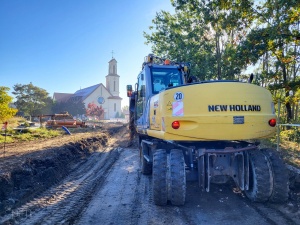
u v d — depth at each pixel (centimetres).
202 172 556
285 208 525
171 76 802
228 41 1842
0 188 643
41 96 6719
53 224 493
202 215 511
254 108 532
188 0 1780
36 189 711
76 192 694
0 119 2242
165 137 529
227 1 1477
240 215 503
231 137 521
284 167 547
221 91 527
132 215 522
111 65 9975
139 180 797
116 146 1667
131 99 1245
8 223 501
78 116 7325
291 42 1416
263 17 1477
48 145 1320
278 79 1599
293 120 1625
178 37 2083
